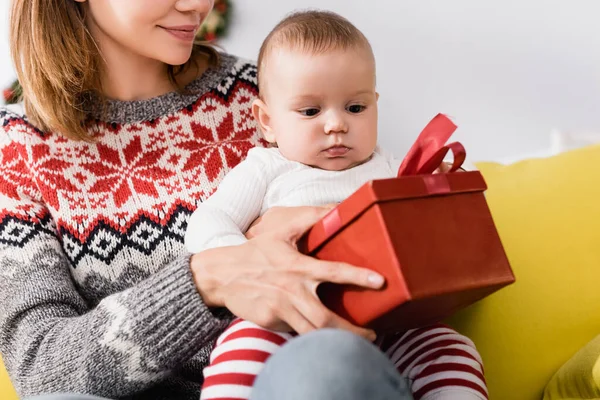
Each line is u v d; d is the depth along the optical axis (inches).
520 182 51.9
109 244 45.7
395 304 28.6
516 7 83.0
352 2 82.3
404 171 33.8
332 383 24.0
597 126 85.9
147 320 36.4
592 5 82.4
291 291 31.6
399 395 25.0
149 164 48.2
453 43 83.8
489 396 44.8
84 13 48.8
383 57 83.5
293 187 41.3
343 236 31.1
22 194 46.0
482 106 85.7
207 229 38.9
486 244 30.6
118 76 49.4
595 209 48.6
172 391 44.2
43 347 38.8
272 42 43.3
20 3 46.7
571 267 46.7
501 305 46.5
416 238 29.0
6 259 43.5
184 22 46.4
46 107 46.1
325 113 41.3
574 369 41.1
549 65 84.7
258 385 25.5
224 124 51.1
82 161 47.1
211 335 36.5
